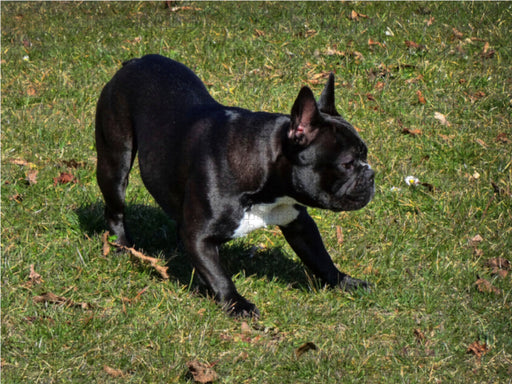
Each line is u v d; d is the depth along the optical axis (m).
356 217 9.20
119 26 15.56
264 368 6.57
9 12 16.92
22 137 10.99
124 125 7.98
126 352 6.70
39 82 13.04
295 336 7.07
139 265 8.02
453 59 13.45
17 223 8.81
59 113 11.93
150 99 7.74
